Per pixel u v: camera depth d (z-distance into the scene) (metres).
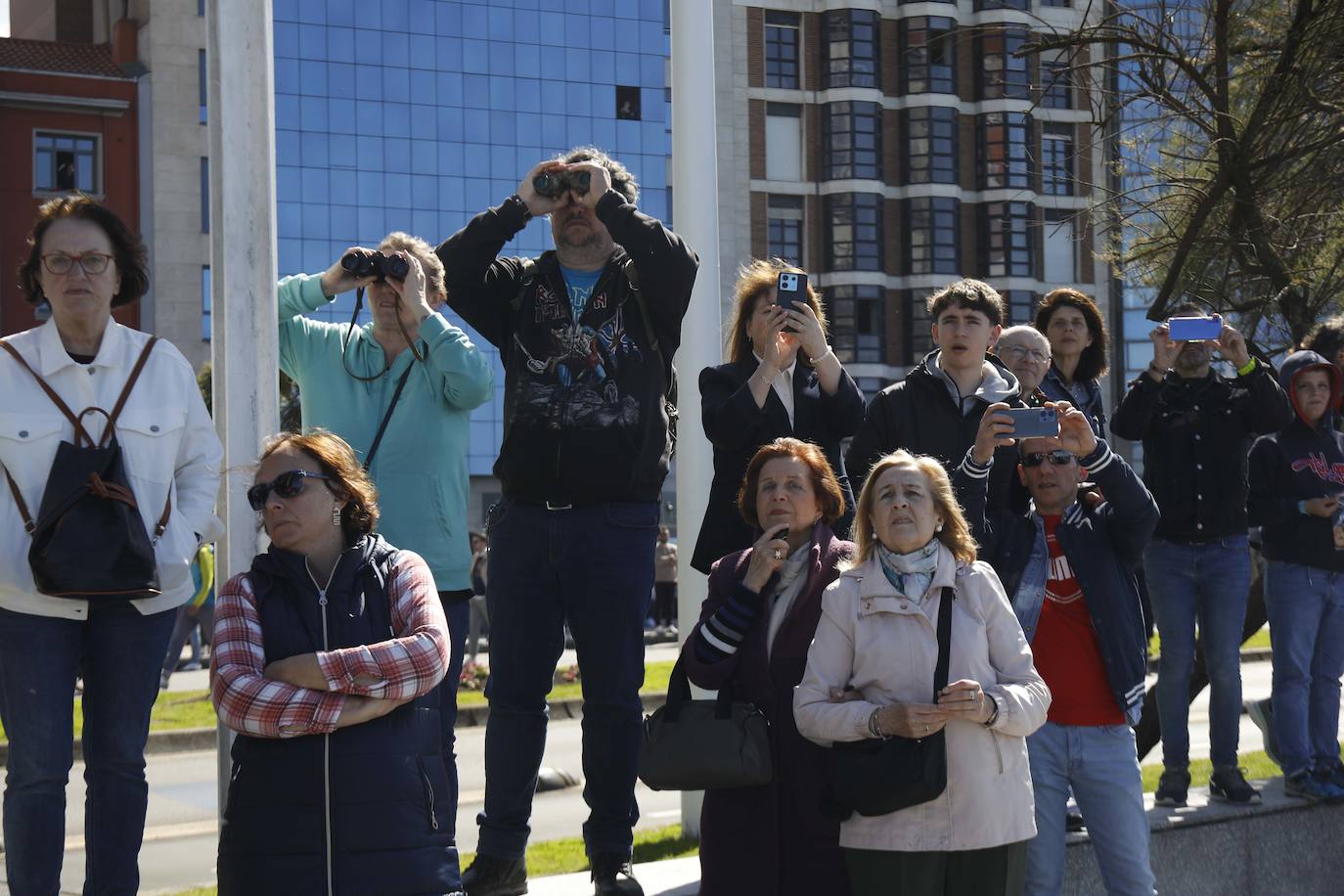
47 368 4.39
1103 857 5.50
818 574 4.72
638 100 51.94
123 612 4.35
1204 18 8.44
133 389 4.46
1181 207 8.73
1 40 42.75
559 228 5.18
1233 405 6.80
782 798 4.65
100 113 42.78
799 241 46.03
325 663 3.80
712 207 7.27
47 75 42.09
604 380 5.00
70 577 4.12
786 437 5.21
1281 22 8.51
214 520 4.62
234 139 4.89
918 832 4.37
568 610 5.02
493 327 5.23
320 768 3.79
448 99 49.69
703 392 5.62
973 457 5.30
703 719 4.60
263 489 4.02
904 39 46.69
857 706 4.36
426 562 5.29
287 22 47.94
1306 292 8.76
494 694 5.09
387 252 5.29
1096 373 6.75
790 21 46.00
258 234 4.92
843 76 45.91
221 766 4.78
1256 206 8.31
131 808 4.33
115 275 4.52
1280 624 7.23
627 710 5.01
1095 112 9.05
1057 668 5.47
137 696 4.36
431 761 3.93
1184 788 6.93
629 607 4.99
